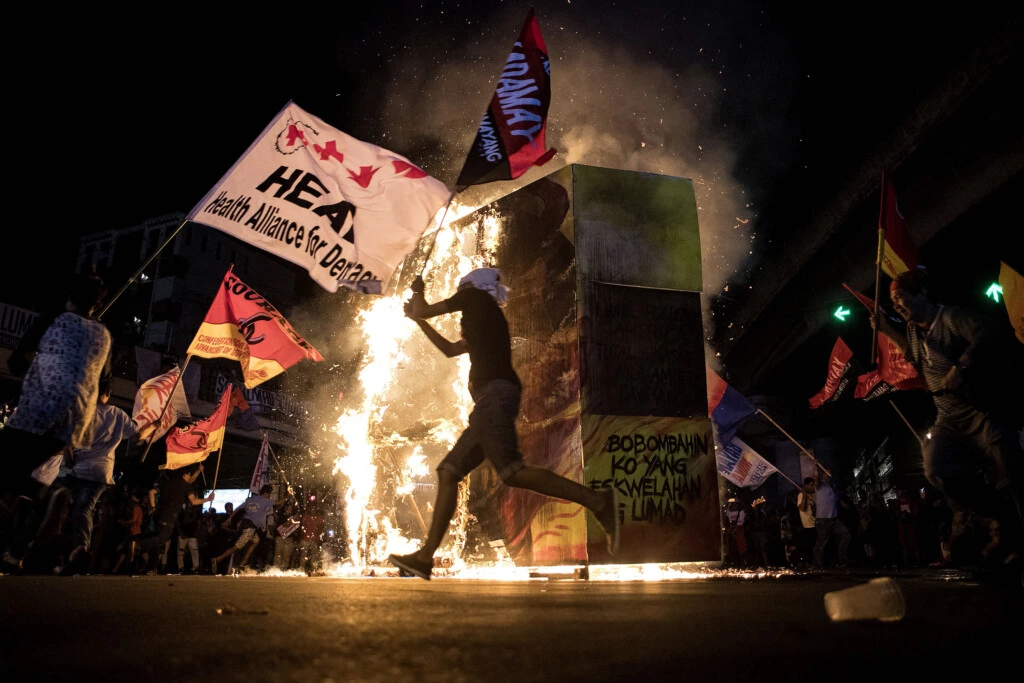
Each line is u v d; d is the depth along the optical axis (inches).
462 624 67.6
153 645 53.4
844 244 892.0
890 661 48.6
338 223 205.0
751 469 475.8
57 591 114.9
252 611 77.5
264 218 207.0
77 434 173.5
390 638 57.3
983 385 162.9
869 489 1195.3
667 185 244.8
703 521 225.9
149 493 443.8
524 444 237.9
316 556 519.2
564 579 204.1
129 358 772.0
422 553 145.3
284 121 211.9
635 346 229.1
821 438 1162.0
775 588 136.8
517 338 247.0
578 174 233.9
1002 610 82.7
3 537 361.4
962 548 528.4
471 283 154.4
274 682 39.9
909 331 176.7
